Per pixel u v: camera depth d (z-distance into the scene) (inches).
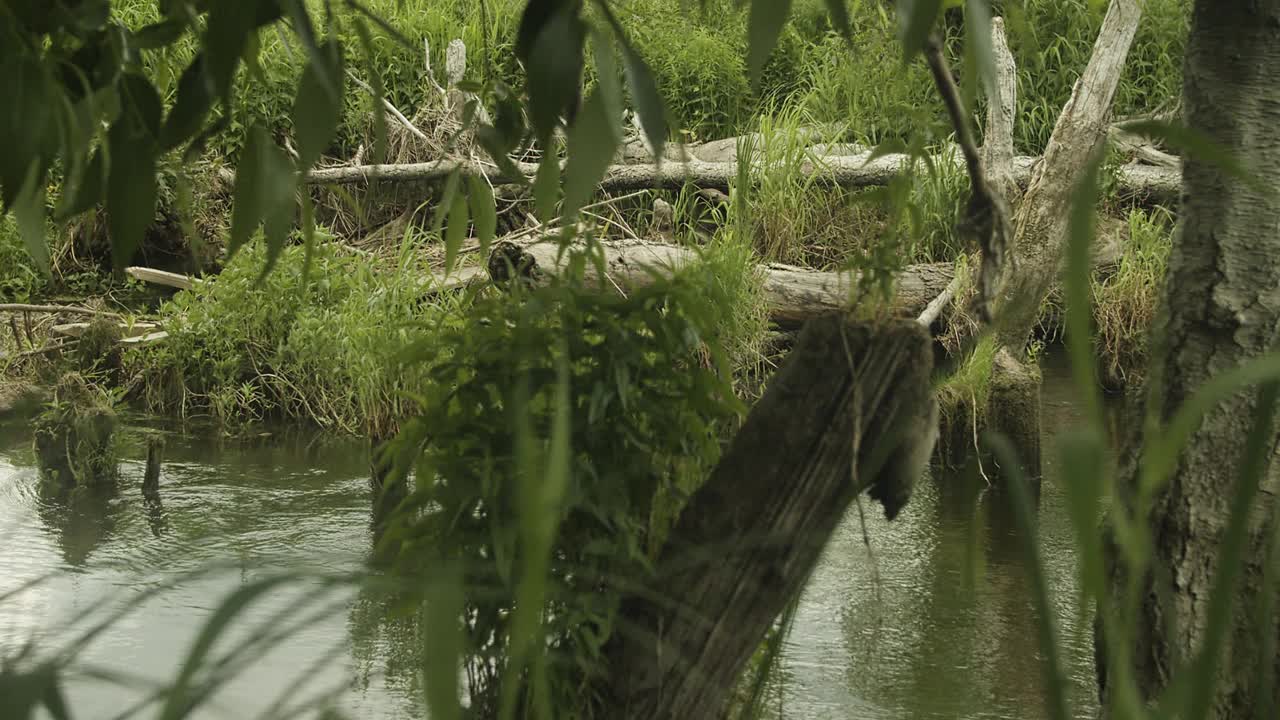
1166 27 481.7
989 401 271.7
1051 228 308.3
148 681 39.5
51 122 55.6
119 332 342.0
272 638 37.5
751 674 118.6
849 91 430.6
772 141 418.9
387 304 328.8
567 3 51.4
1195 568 99.6
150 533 223.9
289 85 433.1
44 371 321.4
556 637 84.7
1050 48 484.1
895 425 76.7
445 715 33.4
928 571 210.5
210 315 340.5
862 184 406.6
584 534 84.1
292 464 281.9
